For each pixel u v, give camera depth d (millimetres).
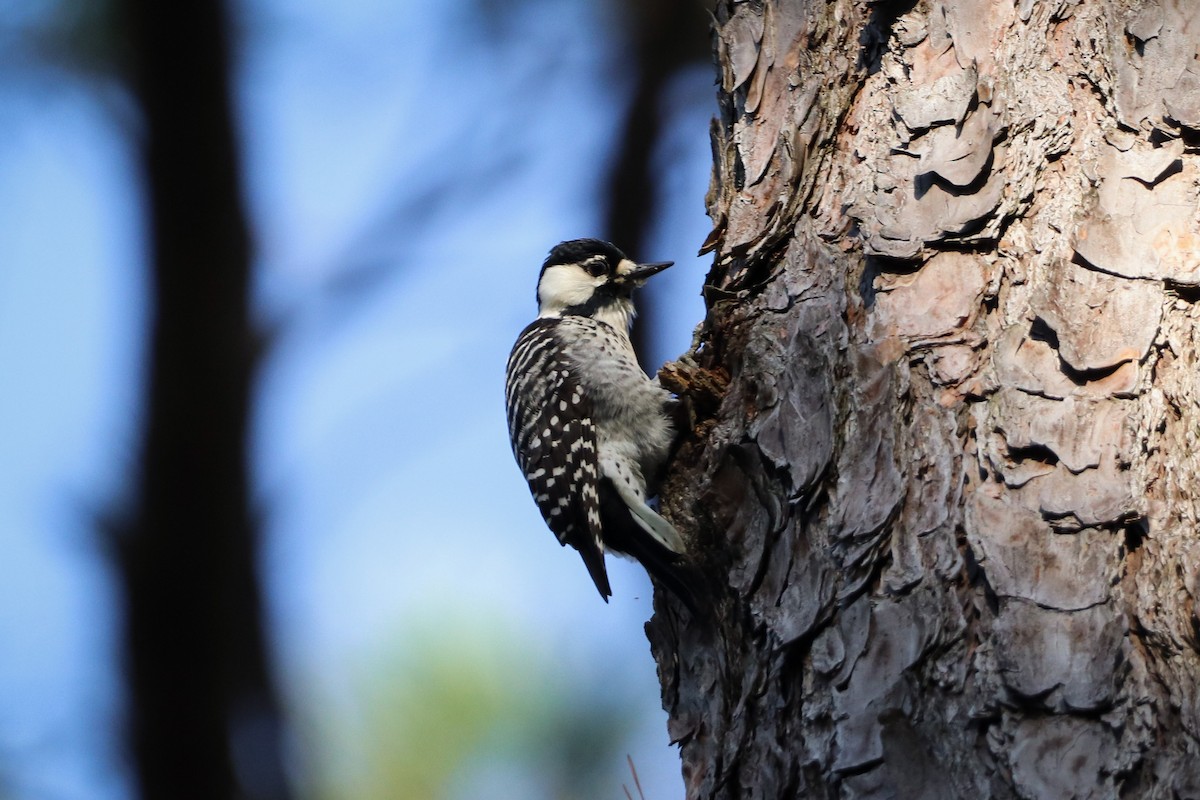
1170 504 5758
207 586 9828
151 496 9773
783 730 6176
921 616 5797
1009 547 5727
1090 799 5195
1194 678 5363
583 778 10344
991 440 6016
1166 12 6516
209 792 9797
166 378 9852
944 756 5531
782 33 7699
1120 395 5941
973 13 6867
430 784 10375
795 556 6422
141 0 9648
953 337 6305
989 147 6527
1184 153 6367
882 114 7109
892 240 6605
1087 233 6285
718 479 7016
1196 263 6156
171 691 9734
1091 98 6547
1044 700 5395
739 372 7355
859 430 6340
